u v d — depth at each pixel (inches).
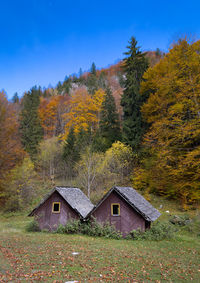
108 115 1752.0
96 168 1295.5
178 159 893.8
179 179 921.5
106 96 1863.9
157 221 818.8
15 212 1248.2
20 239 632.4
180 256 476.4
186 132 842.2
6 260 395.2
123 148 1299.2
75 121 2172.7
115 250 511.5
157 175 1064.8
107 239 670.5
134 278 330.3
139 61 1546.5
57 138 2023.9
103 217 752.3
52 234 750.5
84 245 562.3
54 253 463.8
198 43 983.0
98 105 2337.6
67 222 794.2
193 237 695.7
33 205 1316.4
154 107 1195.9
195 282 323.0
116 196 759.1
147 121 1270.9
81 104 2338.8
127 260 427.2
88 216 772.6
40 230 836.0
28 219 1133.7
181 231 764.6
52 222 827.4
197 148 842.2
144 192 1161.4
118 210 745.6
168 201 1061.8
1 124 1235.2
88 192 1201.4
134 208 715.4
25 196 1332.4
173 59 1059.9
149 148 1187.9
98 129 1845.5
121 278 327.9
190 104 912.3
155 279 329.4
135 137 1349.7
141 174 1175.6
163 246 578.6
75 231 767.7
